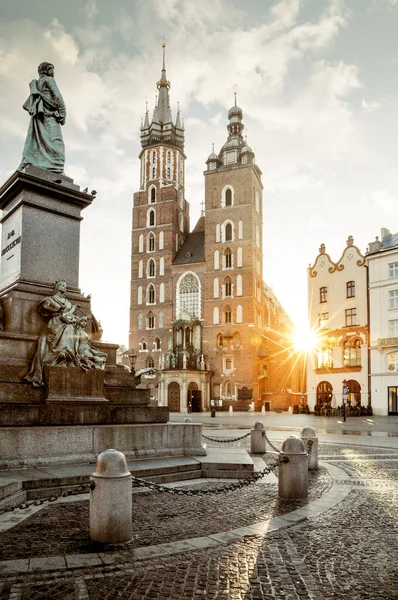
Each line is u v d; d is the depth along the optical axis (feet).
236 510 26.68
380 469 42.29
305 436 42.14
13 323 38.88
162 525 23.58
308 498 29.89
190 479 34.94
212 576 17.53
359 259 171.53
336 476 38.32
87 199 44.78
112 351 44.37
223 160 256.32
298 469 29.73
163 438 37.86
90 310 44.04
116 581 16.94
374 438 73.10
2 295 40.70
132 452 35.70
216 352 234.99
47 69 47.47
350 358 170.50
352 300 171.83
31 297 39.96
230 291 239.50
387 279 161.99
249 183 243.81
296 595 16.14
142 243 263.49
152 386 242.58
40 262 42.11
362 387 165.58
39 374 36.63
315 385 178.81
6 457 30.63
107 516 20.62
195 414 192.75
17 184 42.09
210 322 238.48
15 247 42.34
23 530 22.22
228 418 149.89
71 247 44.09
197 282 249.55
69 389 36.88
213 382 233.14
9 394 35.17
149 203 266.16
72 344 38.27
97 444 34.19
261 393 237.66
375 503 29.04
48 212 43.27
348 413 154.71
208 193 250.78
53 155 45.37
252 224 240.73
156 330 252.21
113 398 40.93
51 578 17.10
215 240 245.45
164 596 15.87
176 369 226.17
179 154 279.90
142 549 19.98
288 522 24.43
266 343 245.04
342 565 18.81
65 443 32.76
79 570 17.79
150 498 29.25
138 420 38.86
